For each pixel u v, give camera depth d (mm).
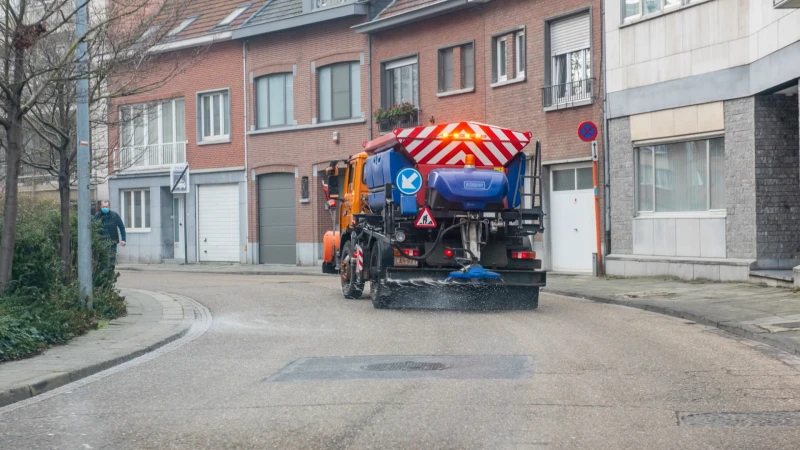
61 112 15141
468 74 27312
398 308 15688
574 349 10648
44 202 17438
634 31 21797
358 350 10914
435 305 15555
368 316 14523
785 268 18641
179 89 36312
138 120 23359
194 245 36281
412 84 29297
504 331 12367
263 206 34188
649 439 6453
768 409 7371
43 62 14625
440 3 27203
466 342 11367
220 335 12695
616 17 22312
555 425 6906
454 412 7391
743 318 12766
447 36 27734
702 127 19953
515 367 9469
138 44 14711
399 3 29750
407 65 29484
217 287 21516
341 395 8188
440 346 11086
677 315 14062
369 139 30562
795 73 16438
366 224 16531
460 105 27438
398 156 15648
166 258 37125
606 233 22859
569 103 23672
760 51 18078
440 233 15141
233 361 10375
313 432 6820
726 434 6562
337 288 20953
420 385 8562
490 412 7371
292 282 23531
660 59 21047
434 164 15633
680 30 20438
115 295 15570
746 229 18844
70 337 11898
